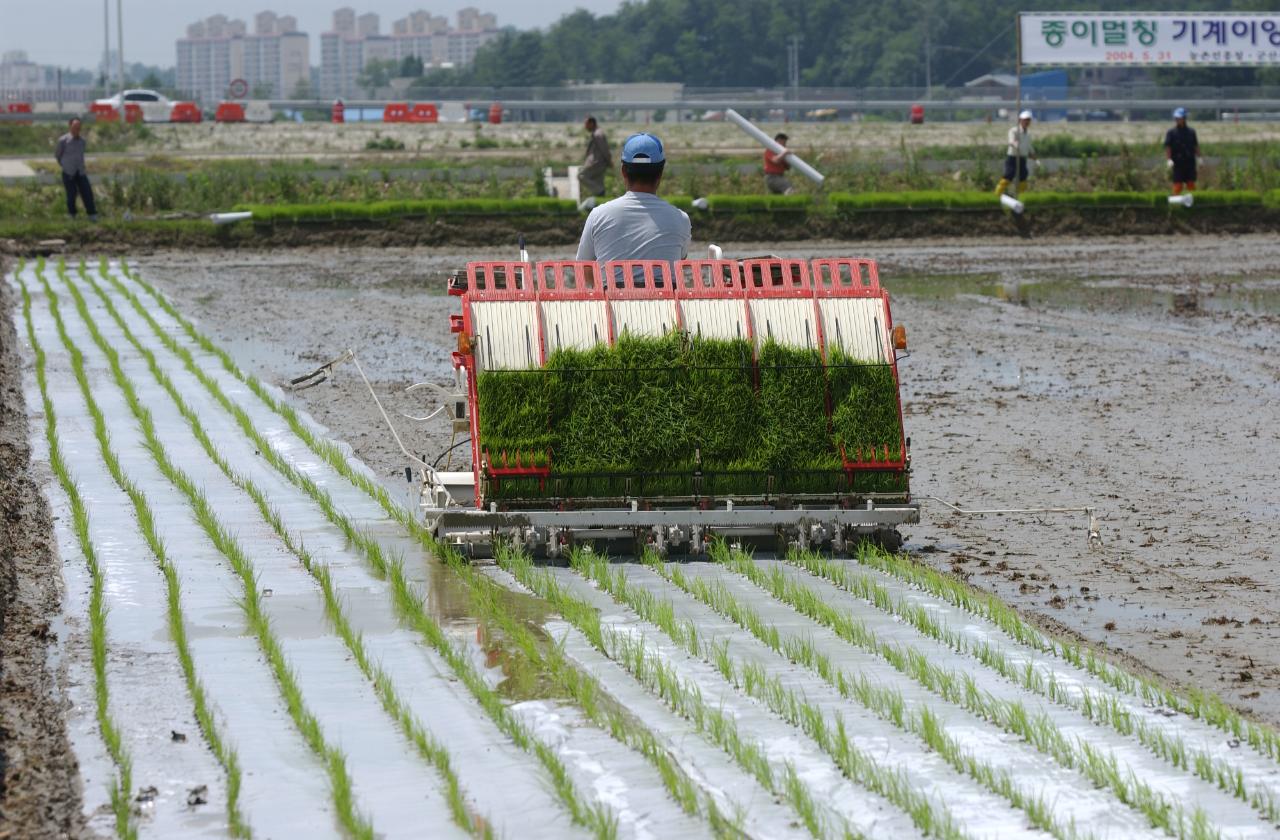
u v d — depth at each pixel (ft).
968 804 93.61
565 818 92.22
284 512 168.04
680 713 109.19
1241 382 257.14
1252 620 132.67
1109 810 92.73
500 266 155.43
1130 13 623.77
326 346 295.89
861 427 154.30
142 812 93.35
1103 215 522.88
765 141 516.73
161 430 211.20
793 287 157.99
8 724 107.04
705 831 90.27
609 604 136.56
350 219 495.41
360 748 103.09
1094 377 262.88
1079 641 127.24
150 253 473.67
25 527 159.84
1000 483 186.50
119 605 134.21
